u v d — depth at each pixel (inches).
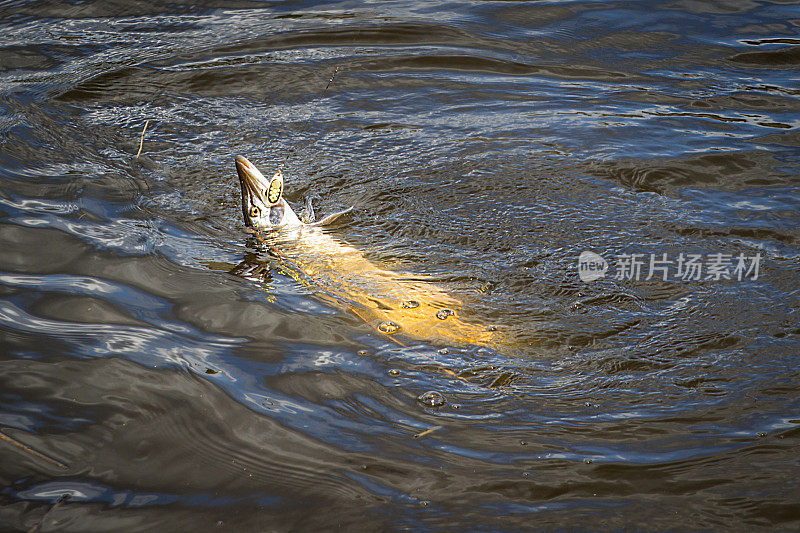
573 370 235.8
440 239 303.3
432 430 212.7
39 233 298.8
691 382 229.0
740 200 326.3
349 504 187.2
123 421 212.4
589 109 410.0
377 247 298.2
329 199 332.2
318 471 197.6
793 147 366.3
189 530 179.5
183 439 207.0
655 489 190.5
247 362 236.2
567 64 461.1
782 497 185.9
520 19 522.0
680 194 332.5
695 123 393.1
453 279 279.6
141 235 301.0
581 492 190.4
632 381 230.5
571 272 282.2
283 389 225.9
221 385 226.4
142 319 253.9
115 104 414.6
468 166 355.3
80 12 534.3
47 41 490.3
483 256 292.8
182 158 362.9
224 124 396.2
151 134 384.8
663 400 222.5
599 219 315.3
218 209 323.6
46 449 202.1
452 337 249.3
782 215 313.6
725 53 472.4
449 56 467.8
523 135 382.6
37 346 239.6
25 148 364.8
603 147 370.0
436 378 232.1
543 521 181.5
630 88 432.8
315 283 275.7
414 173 350.3
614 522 180.4
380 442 207.9
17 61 462.3
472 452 204.5
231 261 287.7
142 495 189.3
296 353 240.7
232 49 479.2
